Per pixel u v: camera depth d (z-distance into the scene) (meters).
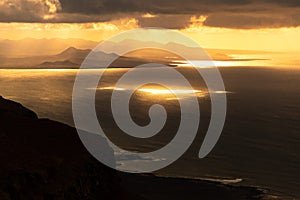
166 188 102.25
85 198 55.25
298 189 105.62
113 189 63.06
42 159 54.53
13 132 65.31
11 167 50.06
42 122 73.38
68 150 61.56
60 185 51.81
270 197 99.69
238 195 100.25
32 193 48.47
